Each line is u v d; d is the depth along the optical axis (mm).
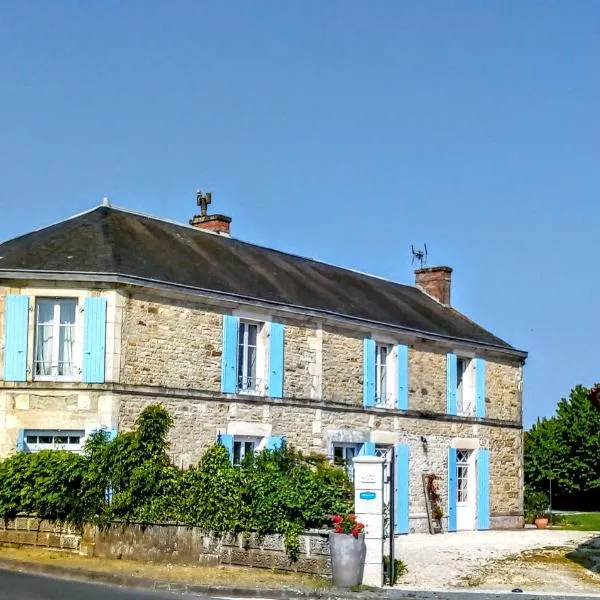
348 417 23469
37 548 16688
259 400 21328
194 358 20266
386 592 13383
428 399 25953
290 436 21969
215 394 20484
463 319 30094
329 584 13781
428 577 15398
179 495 15656
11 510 17016
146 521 15664
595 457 38719
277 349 21859
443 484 26156
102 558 15852
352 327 23766
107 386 18656
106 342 18844
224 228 25906
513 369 29531
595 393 16109
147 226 23031
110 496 16203
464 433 27125
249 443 21266
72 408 18672
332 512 14922
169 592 13453
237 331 21172
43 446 18781
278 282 23703
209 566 15125
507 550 19750
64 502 16406
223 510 15094
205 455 15812
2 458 18547
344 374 23562
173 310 20016
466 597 13203
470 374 27781
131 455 16094
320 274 26844
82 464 16641
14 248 21391
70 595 12633
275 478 15406
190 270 21328
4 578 14156
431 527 25406
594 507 40156
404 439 25000
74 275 18875
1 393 18797
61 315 19312
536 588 14352
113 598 12500
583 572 16078
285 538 14586
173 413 19656
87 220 21875
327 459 20750
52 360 19094
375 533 14070
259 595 13258
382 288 29078
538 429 42344
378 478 14195
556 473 39562
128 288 19172
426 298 30828
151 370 19438
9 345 18906
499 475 28359
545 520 29109
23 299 19000
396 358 25047
